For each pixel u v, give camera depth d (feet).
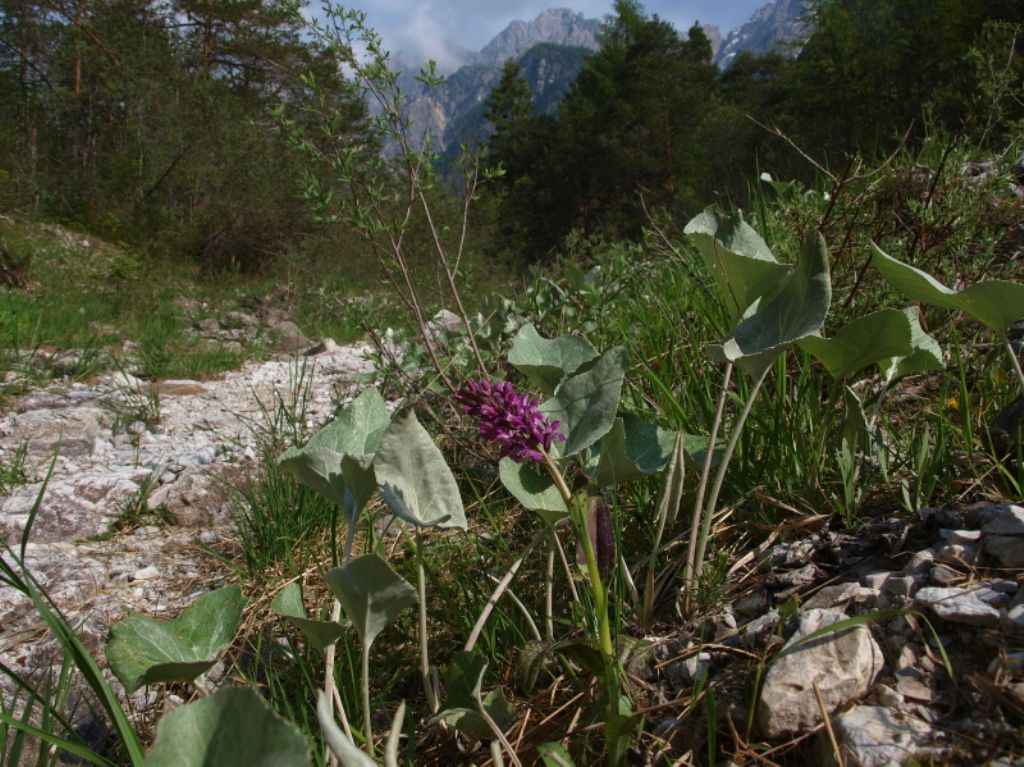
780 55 145.48
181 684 7.40
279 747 3.80
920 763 4.33
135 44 71.05
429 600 8.00
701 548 6.42
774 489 7.63
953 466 7.22
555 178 126.11
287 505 10.71
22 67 73.67
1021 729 4.29
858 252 11.38
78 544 11.60
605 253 16.43
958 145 13.55
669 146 119.14
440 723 5.91
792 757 4.88
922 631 5.14
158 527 12.25
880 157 18.38
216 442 17.44
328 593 9.00
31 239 48.57
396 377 12.96
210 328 35.65
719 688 5.49
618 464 6.15
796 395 8.47
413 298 11.49
